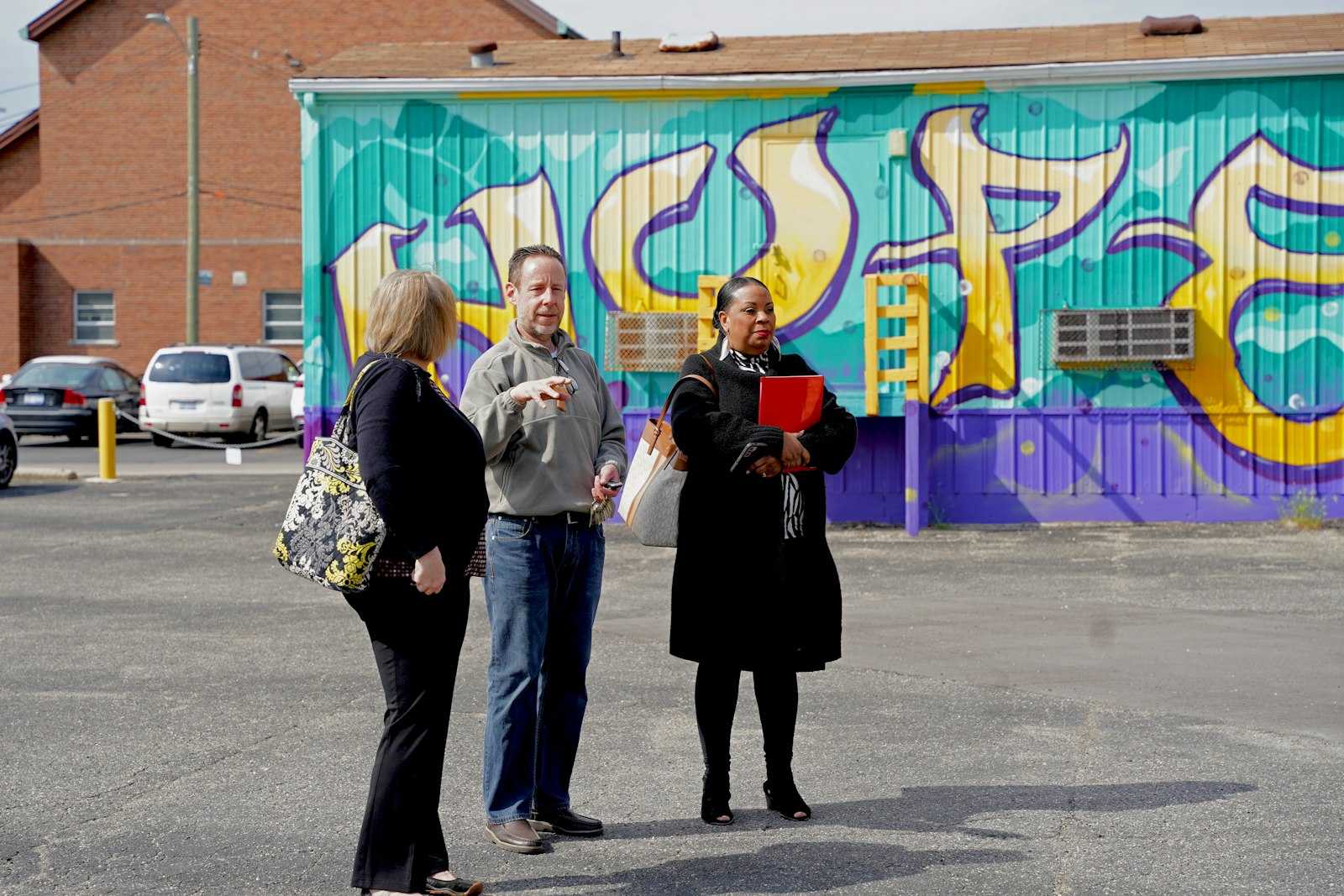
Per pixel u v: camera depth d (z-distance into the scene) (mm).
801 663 4570
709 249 12586
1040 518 12242
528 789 4441
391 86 12633
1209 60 11836
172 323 32156
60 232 33125
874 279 11703
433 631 3889
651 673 6859
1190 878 4074
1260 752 5406
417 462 3771
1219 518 12062
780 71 12383
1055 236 12188
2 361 31594
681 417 4570
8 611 8625
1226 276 12023
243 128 32969
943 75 12164
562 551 4500
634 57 13531
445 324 4008
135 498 15156
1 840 4488
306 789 5051
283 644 7633
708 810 4641
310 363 12883
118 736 5746
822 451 4566
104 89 33000
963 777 5133
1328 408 11961
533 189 12711
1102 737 5641
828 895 3988
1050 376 12195
